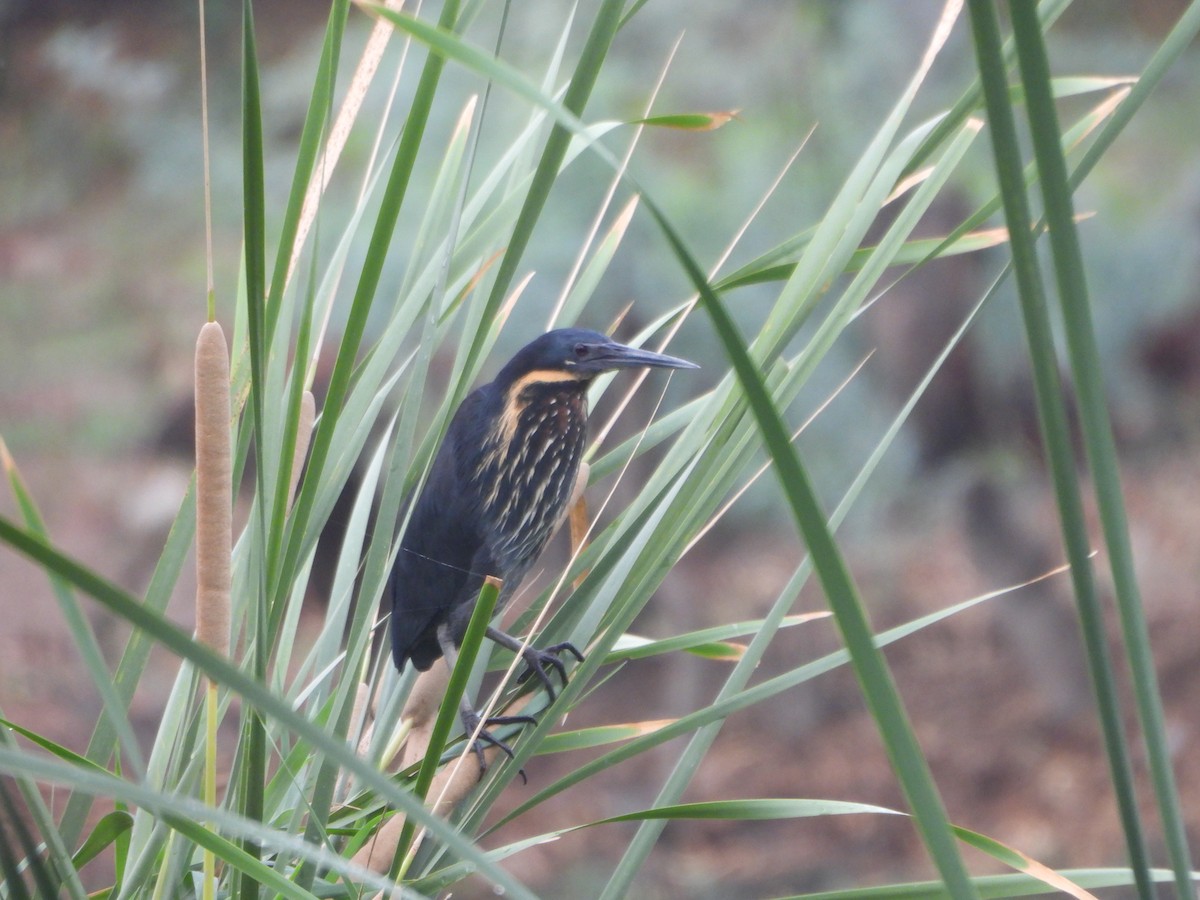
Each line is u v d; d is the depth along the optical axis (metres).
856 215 13.98
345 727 13.85
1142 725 10.09
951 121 13.95
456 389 13.95
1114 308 20.09
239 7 24.75
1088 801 19.50
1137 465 23.59
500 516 14.40
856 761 20.80
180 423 21.28
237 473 13.97
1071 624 20.62
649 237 17.23
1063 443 9.76
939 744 21.03
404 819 13.92
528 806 13.95
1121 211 19.95
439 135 16.45
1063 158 9.38
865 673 9.54
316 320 14.02
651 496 14.02
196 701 13.94
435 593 14.38
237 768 13.45
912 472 20.19
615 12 12.95
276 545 13.34
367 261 12.82
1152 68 11.51
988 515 20.25
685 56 17.78
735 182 17.39
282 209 18.42
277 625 13.42
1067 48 20.78
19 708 15.97
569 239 16.97
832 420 19.41
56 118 25.16
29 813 12.69
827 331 13.97
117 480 20.41
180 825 11.70
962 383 19.50
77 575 8.52
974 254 19.02
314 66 19.50
